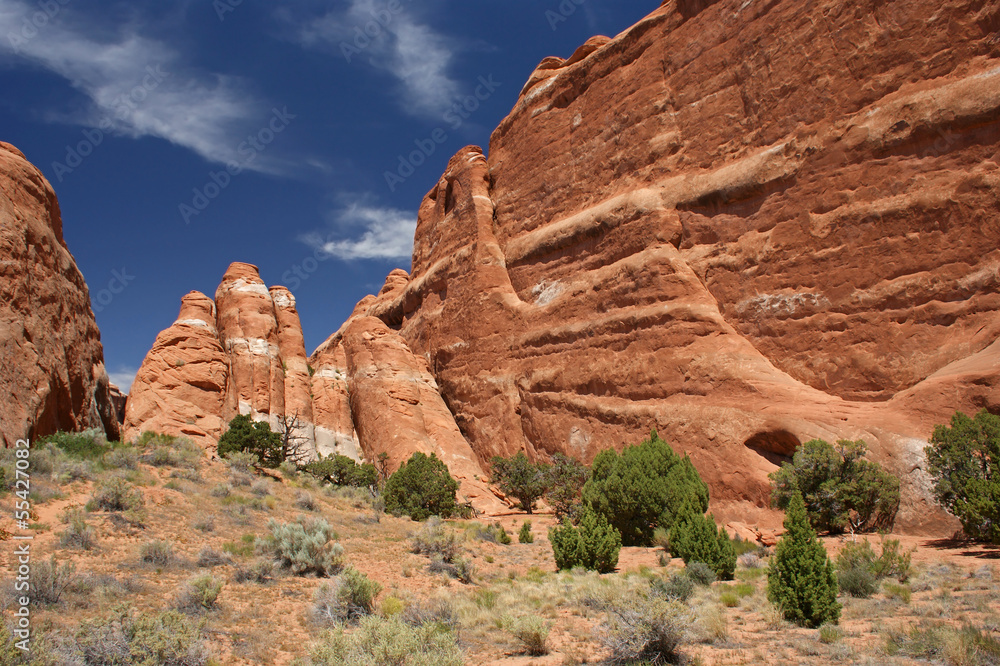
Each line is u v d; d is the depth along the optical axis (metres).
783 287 32.50
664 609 9.68
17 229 23.77
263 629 10.62
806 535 12.05
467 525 26.78
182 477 23.06
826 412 27.59
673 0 42.56
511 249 50.88
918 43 29.52
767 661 9.00
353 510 26.12
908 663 8.34
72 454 21.03
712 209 36.91
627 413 36.09
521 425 44.69
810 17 33.75
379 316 69.50
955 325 26.33
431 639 9.12
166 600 11.38
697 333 34.59
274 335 53.19
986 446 19.42
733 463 29.62
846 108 31.55
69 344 25.81
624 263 39.91
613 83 45.88
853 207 30.28
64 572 10.86
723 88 38.06
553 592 14.52
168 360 42.16
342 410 55.59
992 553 17.06
